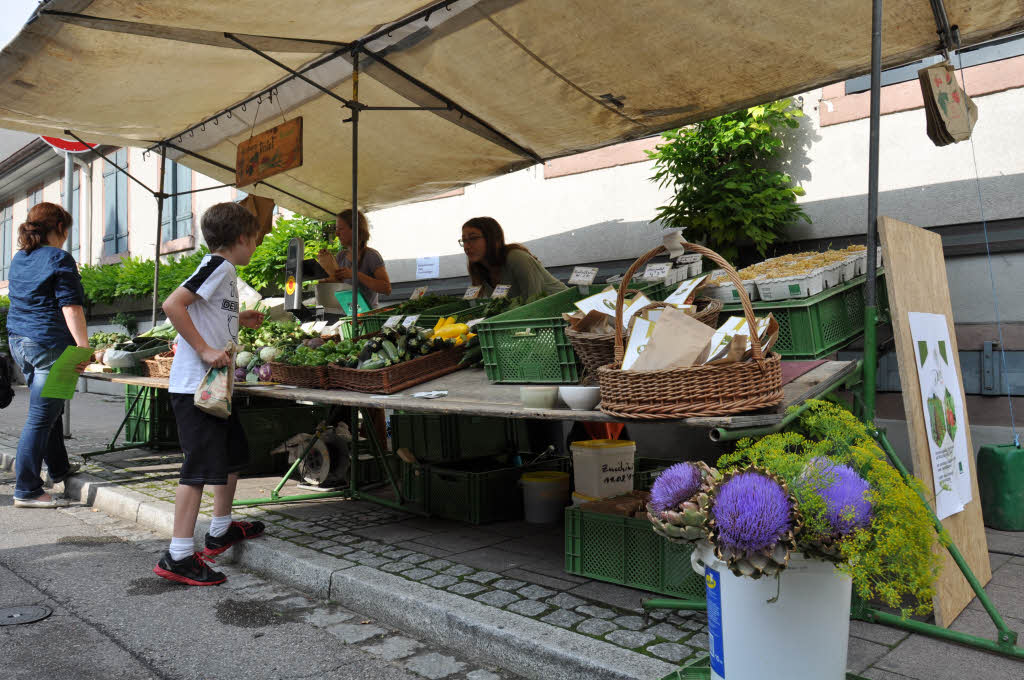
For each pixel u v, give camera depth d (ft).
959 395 11.60
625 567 11.16
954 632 9.14
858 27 13.29
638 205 23.11
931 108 11.73
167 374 21.56
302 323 22.81
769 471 6.68
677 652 8.77
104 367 22.86
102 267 47.83
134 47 16.11
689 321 9.10
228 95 19.70
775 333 8.92
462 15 15.03
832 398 10.14
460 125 19.69
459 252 28.66
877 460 7.04
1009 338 16.17
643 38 14.67
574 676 8.61
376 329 18.70
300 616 11.24
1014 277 16.20
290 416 21.58
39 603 11.56
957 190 17.06
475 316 16.49
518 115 18.74
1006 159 16.39
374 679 9.02
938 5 12.29
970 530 11.00
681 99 16.94
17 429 30.99
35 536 15.75
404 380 14.06
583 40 15.07
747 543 6.25
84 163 57.16
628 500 11.80
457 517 15.53
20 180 67.36
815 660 6.68
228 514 13.71
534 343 12.66
